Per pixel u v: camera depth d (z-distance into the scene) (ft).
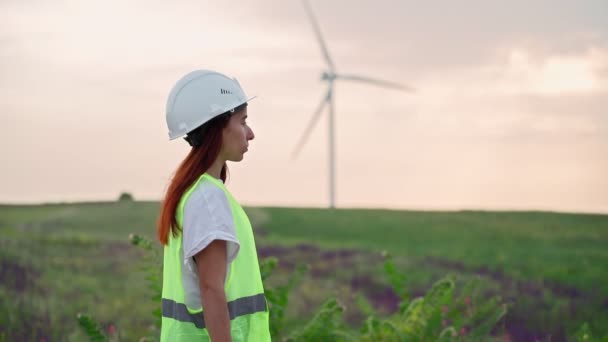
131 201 214.07
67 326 39.42
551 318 49.49
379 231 172.96
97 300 53.01
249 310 10.65
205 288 10.32
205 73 11.31
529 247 130.21
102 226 169.58
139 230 161.89
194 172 10.91
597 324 47.47
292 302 57.72
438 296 24.31
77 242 102.73
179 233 10.79
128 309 49.47
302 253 104.83
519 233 160.56
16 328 36.24
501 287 65.67
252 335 10.66
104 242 104.99
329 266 88.33
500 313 25.46
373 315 25.79
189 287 10.73
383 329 23.66
